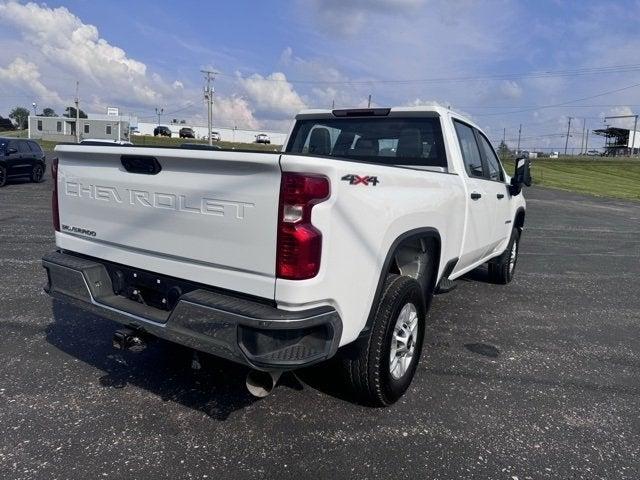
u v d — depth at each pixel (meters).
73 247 3.59
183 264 2.93
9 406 3.25
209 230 2.78
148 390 3.54
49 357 4.00
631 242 12.43
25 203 13.61
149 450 2.86
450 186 4.07
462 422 3.29
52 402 3.32
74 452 2.81
